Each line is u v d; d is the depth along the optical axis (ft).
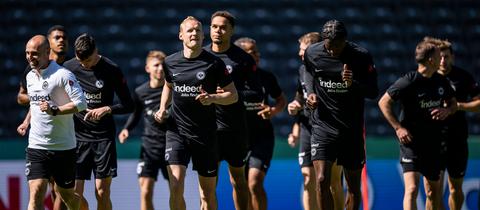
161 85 132.57
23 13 233.96
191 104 101.30
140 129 200.64
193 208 148.05
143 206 132.36
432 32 240.12
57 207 109.91
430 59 110.42
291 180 150.51
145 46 229.04
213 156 103.55
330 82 101.60
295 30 236.43
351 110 102.58
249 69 110.63
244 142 110.22
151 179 132.46
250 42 121.80
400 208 152.15
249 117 118.83
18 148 150.00
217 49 110.63
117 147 150.00
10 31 230.48
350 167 104.22
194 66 100.42
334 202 113.19
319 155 102.73
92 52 108.88
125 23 233.96
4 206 148.15
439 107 112.27
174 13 237.45
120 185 148.97
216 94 98.84
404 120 114.11
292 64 227.40
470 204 154.30
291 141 130.82
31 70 101.14
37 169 99.91
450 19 243.40
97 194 112.27
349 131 102.83
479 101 117.39
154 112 131.95
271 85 124.16
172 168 102.01
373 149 153.17
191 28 99.25
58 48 110.63
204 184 104.32
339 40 98.48
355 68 100.83
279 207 149.48
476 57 237.45
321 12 241.35
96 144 112.16
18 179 149.07
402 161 114.42
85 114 111.45
